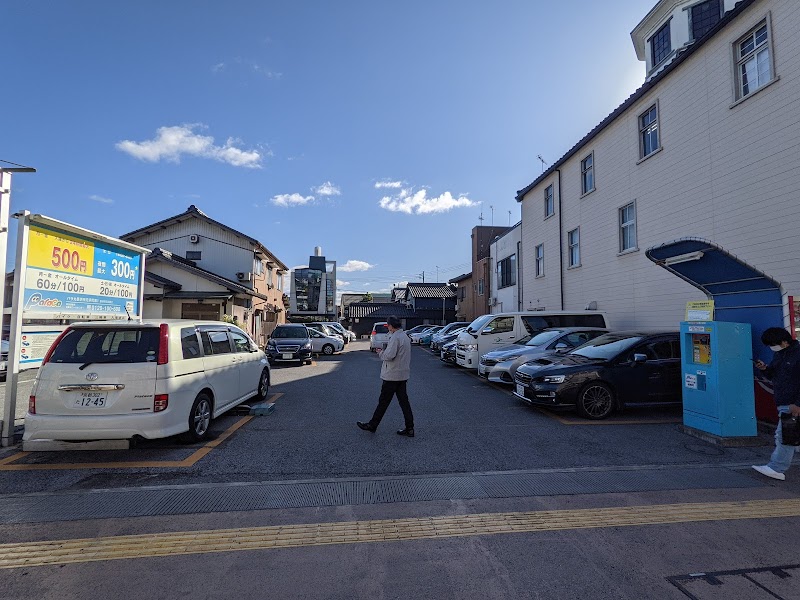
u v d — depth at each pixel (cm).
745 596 269
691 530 351
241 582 281
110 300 712
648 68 1595
